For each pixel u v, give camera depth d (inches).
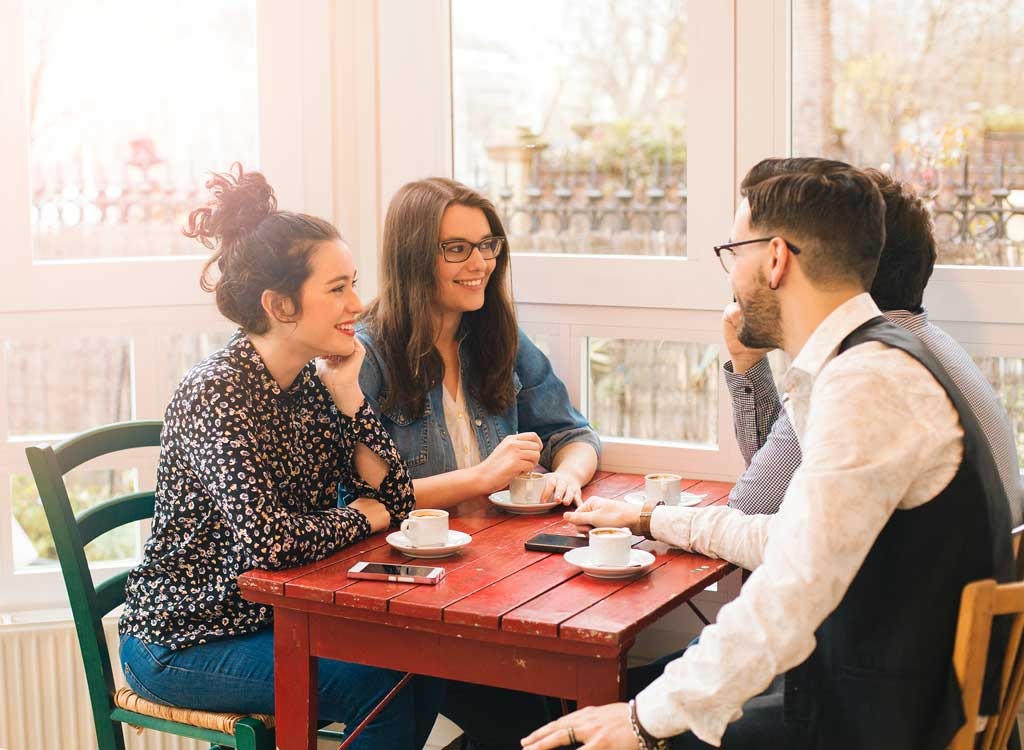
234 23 110.3
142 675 83.5
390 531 85.1
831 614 61.1
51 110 106.6
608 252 107.7
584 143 107.6
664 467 106.5
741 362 89.4
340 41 111.7
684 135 103.4
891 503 57.7
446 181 95.2
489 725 98.3
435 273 93.0
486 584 72.4
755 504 79.7
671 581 72.8
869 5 96.2
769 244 65.2
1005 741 62.8
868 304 64.6
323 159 111.7
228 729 81.3
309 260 79.7
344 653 73.8
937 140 95.4
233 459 77.3
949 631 58.9
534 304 109.7
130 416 110.9
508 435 99.9
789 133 99.3
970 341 95.0
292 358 82.6
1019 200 93.4
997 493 61.0
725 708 59.3
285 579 74.2
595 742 62.2
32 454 82.8
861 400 58.5
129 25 107.9
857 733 60.2
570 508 90.9
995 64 93.0
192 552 83.1
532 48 108.5
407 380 94.1
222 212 81.0
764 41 98.3
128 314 108.3
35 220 106.9
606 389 109.3
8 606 107.1
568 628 64.9
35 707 103.9
